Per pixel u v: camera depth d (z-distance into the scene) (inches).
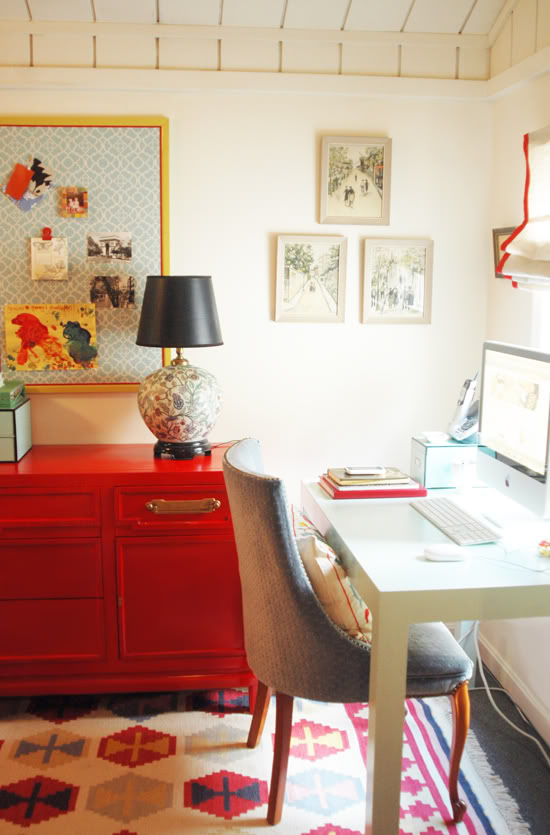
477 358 120.6
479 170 116.4
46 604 101.7
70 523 99.6
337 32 109.6
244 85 109.5
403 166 115.1
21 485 98.6
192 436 103.8
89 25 106.3
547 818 82.0
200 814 81.9
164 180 110.7
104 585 101.7
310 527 89.7
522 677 102.8
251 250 114.2
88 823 80.4
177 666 103.7
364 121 113.5
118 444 115.4
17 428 104.1
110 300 112.7
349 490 96.0
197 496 99.9
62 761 90.7
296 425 119.0
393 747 71.0
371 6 107.3
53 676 103.3
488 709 102.6
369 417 120.0
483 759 91.7
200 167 111.9
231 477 75.9
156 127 109.7
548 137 90.1
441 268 117.9
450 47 112.2
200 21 107.2
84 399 114.8
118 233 111.5
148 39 108.0
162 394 101.0
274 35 108.7
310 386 118.2
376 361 118.8
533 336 103.4
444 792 85.8
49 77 106.9
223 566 101.9
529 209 95.5
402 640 69.1
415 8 107.9
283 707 79.0
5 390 103.7
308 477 120.3
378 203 114.9
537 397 80.4
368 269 115.8
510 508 92.7
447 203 116.6
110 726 98.2
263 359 116.7
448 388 120.8
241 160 112.3
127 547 100.7
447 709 102.6
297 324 116.5
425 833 79.6
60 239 111.0
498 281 115.5
